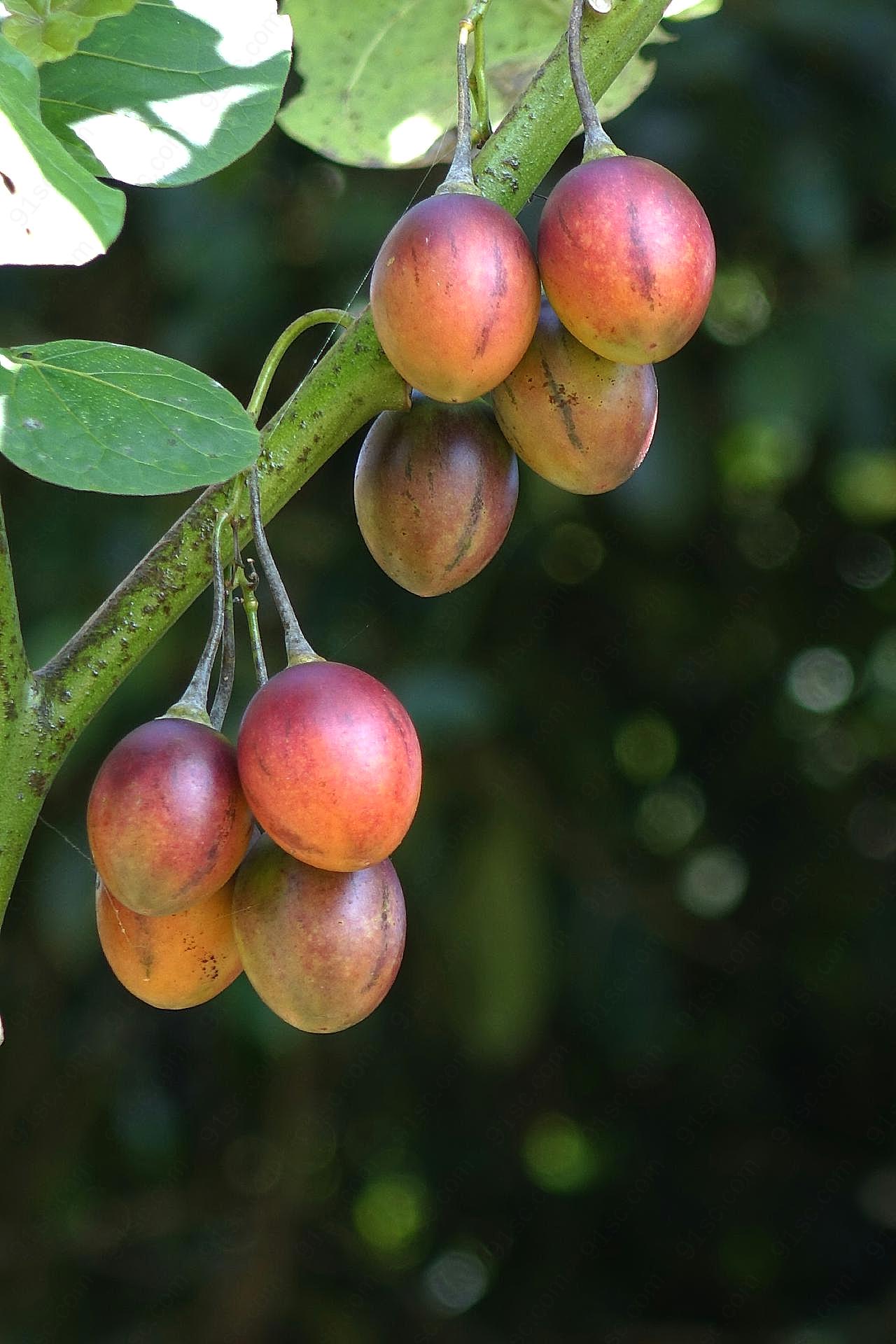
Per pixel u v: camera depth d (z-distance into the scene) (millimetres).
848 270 2061
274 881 1217
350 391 1232
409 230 1200
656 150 1930
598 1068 2799
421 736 2031
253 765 1187
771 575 2502
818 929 2664
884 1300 2645
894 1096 2773
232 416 1192
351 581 2227
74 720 1211
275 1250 2703
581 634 2469
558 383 1247
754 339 2039
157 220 2070
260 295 2105
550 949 2314
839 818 2670
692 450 2039
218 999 2223
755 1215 2830
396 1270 2893
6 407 1170
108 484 1165
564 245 1205
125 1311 2688
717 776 2648
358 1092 2793
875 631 2555
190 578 1222
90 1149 2680
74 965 2219
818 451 2344
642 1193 2877
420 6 1384
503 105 1420
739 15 1978
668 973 2564
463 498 1274
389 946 1222
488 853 2256
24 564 2131
